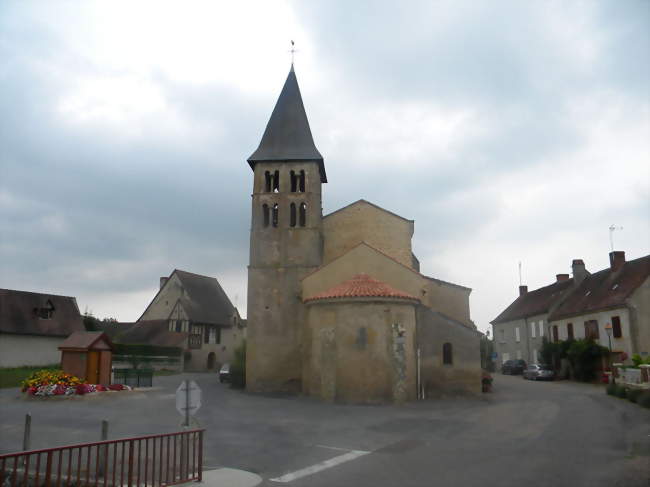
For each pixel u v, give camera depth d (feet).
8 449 44.91
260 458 40.96
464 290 111.14
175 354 175.11
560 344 145.48
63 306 164.14
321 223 110.63
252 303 102.22
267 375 98.73
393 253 113.80
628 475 33.32
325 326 82.38
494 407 74.59
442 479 33.35
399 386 79.00
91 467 39.22
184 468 37.65
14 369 138.51
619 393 84.99
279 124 111.96
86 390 83.61
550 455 40.19
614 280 138.82
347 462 39.27
